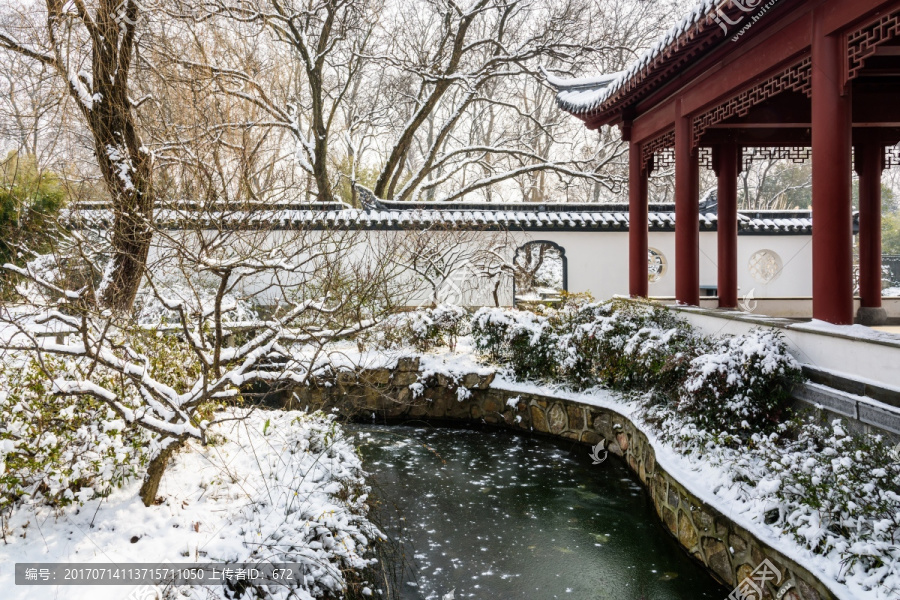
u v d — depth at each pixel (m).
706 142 9.66
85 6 6.21
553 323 9.46
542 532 5.64
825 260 5.50
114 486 4.35
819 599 3.46
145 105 6.87
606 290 16.09
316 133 18.80
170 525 4.04
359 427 9.12
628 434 7.35
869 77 7.96
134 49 6.88
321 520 4.20
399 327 9.98
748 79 6.74
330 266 5.55
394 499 6.40
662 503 5.74
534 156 20.77
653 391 7.10
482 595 4.54
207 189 4.32
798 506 4.04
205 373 3.86
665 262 16.20
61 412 4.05
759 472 4.70
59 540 3.71
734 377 5.40
